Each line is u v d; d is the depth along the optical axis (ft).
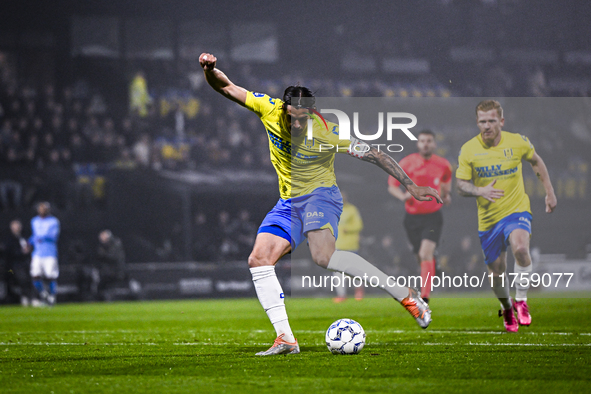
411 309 17.31
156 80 82.43
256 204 77.77
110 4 81.00
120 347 19.89
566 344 19.02
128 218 69.10
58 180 67.00
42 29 78.02
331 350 16.75
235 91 16.83
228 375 13.48
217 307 46.85
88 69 79.71
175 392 11.62
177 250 69.82
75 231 66.74
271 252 16.63
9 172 65.26
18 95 73.97
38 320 34.83
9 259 56.29
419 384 12.26
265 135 81.76
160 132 78.89
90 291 58.29
